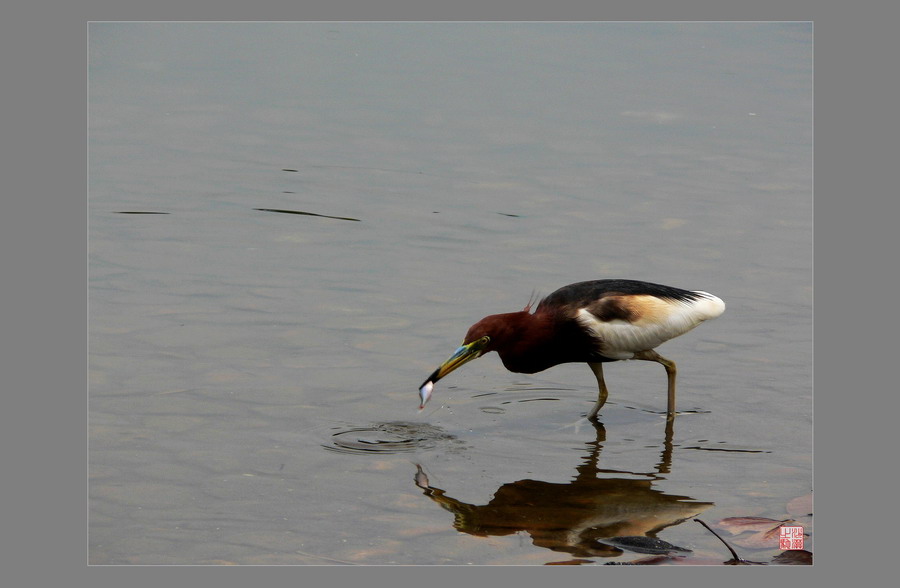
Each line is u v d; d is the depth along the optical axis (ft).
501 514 34.58
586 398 44.42
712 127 75.92
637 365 47.52
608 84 84.17
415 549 32.22
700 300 44.50
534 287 52.90
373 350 46.60
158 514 33.86
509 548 32.48
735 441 40.37
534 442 40.06
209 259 55.42
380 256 56.44
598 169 68.85
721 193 65.36
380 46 92.17
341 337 47.67
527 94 81.82
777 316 50.67
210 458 37.60
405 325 48.93
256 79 83.71
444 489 36.17
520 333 42.22
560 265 55.42
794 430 41.16
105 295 50.96
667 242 58.54
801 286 53.72
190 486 35.70
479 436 40.40
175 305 50.21
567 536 33.32
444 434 40.40
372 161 69.67
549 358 42.80
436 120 76.69
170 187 64.85
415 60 88.89
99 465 36.81
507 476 37.27
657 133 74.79
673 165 69.56
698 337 49.11
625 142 73.20
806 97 81.61
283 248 57.11
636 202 63.87
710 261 56.34
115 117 75.66
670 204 63.72
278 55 89.35
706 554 32.27
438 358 46.01
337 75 85.15
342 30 96.37
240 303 50.60
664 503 35.55
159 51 89.45
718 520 34.50
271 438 39.22
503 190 65.46
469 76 85.40
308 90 81.92
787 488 36.78
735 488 36.76
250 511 34.24
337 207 62.64
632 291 43.34
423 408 42.42
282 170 67.87
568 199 64.18
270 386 43.19
